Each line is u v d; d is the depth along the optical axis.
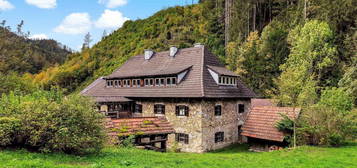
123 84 30.08
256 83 45.28
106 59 79.12
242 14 62.22
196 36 74.88
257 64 46.72
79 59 87.69
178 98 23.55
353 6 38.88
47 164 8.53
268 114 23.06
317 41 34.56
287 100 19.52
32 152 10.48
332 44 36.66
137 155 13.08
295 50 36.84
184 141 23.00
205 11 86.75
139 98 27.16
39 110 10.50
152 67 29.42
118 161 10.66
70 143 10.51
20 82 27.95
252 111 24.42
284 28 48.56
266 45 47.41
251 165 12.16
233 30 61.12
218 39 68.12
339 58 37.06
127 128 19.69
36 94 12.88
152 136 21.61
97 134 11.76
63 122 10.67
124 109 27.52
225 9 73.19
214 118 23.20
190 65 25.52
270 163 12.84
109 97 27.84
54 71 78.38
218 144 23.58
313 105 19.69
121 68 33.75
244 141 26.22
